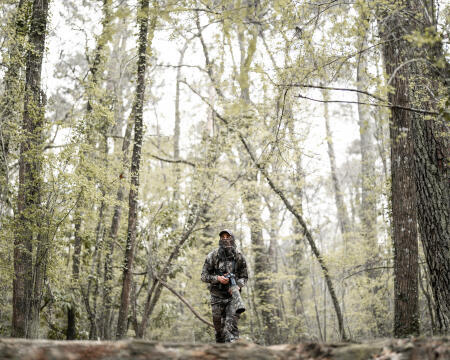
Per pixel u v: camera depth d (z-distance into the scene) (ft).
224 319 21.90
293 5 24.82
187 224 48.29
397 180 24.70
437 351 10.68
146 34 39.91
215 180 50.06
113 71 55.93
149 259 45.29
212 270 22.16
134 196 38.99
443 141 27.53
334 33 24.98
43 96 34.68
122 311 37.06
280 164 45.24
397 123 24.61
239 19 18.13
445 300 26.40
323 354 11.96
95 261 43.21
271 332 58.23
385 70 25.22
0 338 12.35
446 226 26.81
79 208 33.78
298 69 28.37
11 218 32.17
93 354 10.82
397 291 24.20
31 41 34.42
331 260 51.78
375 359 11.21
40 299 32.55
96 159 40.37
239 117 45.52
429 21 22.44
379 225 56.49
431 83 26.35
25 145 32.30
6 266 31.40
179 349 11.75
